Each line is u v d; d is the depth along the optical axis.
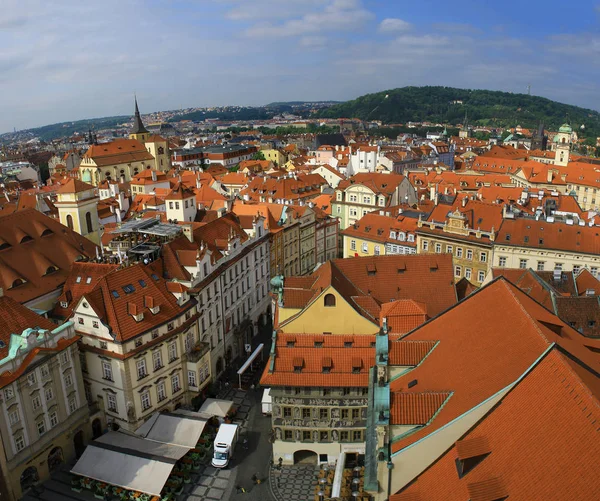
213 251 97.62
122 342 70.19
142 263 83.25
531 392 33.56
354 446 69.81
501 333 42.25
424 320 70.19
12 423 61.81
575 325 68.12
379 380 47.25
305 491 65.94
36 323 69.19
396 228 130.38
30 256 82.94
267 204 136.25
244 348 105.50
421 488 36.34
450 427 37.16
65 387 68.88
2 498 61.56
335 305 72.06
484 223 116.06
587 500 25.56
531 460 30.27
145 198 170.25
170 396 79.06
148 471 64.06
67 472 68.25
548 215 123.31
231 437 71.75
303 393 68.00
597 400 28.92
